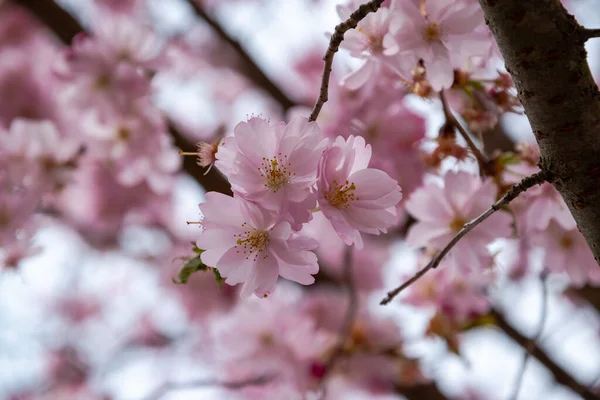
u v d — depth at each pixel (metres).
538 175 0.47
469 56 0.54
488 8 0.45
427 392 0.91
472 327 0.77
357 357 0.85
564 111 0.46
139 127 0.79
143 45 0.78
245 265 0.47
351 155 0.47
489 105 0.55
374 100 0.67
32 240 0.75
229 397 0.89
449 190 0.55
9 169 0.78
